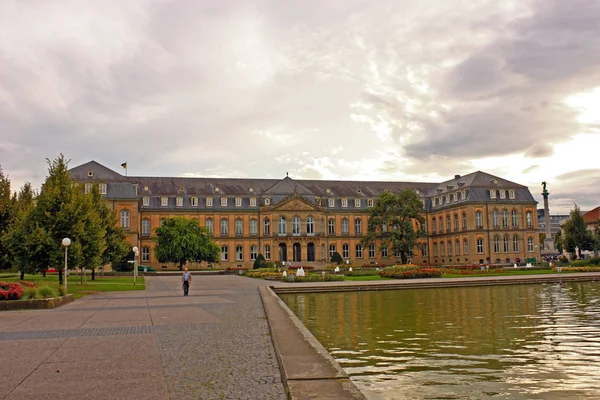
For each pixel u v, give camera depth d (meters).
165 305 29.20
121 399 9.89
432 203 122.88
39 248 39.31
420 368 15.59
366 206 119.50
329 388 9.48
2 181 51.12
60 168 43.34
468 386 13.50
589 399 12.34
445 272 67.75
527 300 36.06
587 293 41.66
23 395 10.12
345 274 68.88
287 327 18.02
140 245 105.38
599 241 99.38
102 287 46.84
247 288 45.28
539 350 18.27
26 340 16.55
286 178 117.19
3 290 28.17
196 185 113.50
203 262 106.50
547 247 126.06
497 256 107.94
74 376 11.64
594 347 18.78
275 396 10.17
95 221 44.94
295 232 111.12
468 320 25.98
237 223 111.62
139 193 107.88
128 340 16.50
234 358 13.68
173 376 11.70
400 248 100.81
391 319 26.69
